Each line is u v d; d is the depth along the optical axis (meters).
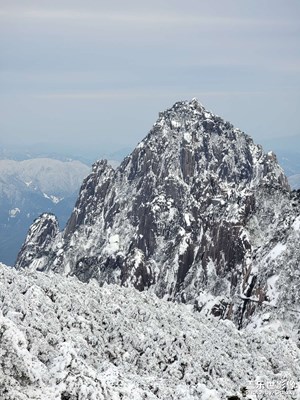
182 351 85.00
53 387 51.44
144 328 90.12
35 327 69.44
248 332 114.81
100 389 53.66
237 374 83.31
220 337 102.56
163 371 80.06
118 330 86.25
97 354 76.31
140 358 81.12
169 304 116.31
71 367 54.72
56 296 87.06
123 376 63.28
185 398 63.06
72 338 75.06
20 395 46.66
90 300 92.94
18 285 83.88
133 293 113.31
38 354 62.09
